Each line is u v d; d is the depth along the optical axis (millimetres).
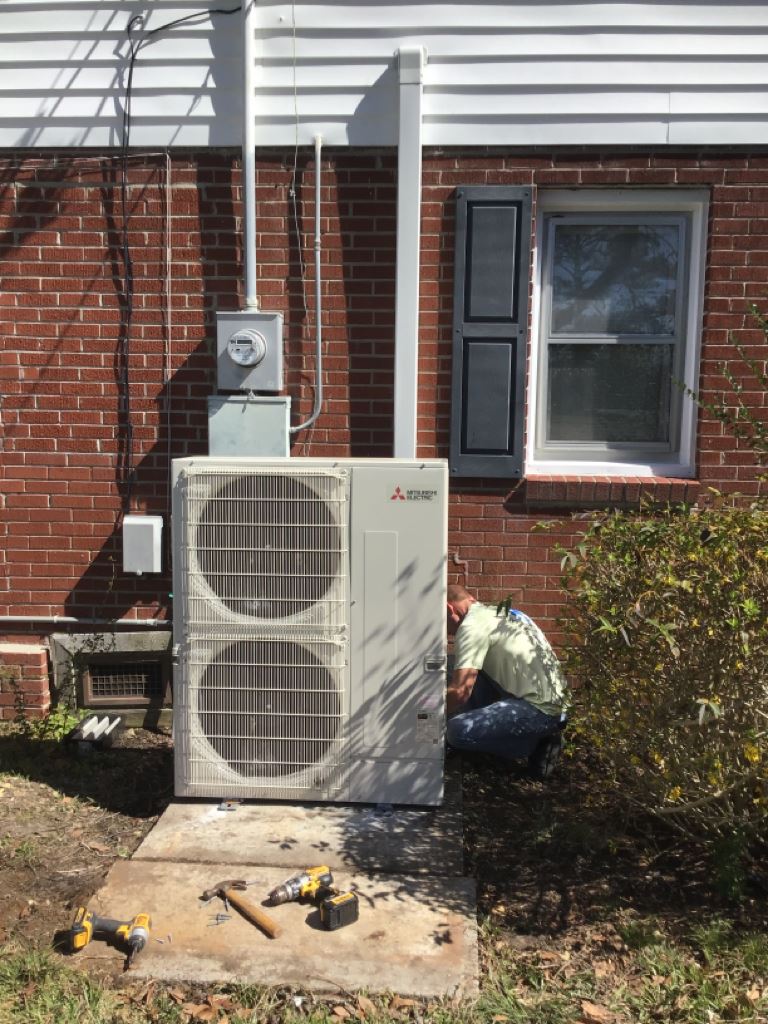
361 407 5262
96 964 3273
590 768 4766
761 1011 3062
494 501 5250
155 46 5121
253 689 4227
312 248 5199
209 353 5293
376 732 4211
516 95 5027
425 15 5008
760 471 5145
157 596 5430
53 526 5434
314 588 4145
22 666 5355
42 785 4676
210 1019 3012
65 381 5352
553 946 3438
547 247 5289
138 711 5402
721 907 3648
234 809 4285
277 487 4102
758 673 3396
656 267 5312
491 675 4672
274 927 3393
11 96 5203
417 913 3541
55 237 5270
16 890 3742
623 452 5434
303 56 5066
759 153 5000
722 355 5121
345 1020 3012
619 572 3754
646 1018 3049
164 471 5371
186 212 5215
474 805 4426
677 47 4957
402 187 4996
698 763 3611
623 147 5023
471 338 5156
